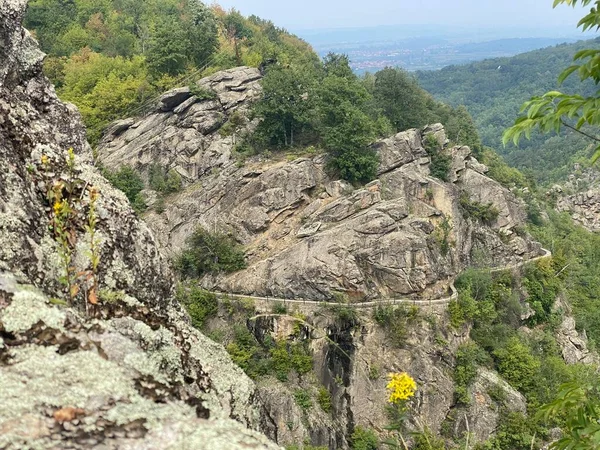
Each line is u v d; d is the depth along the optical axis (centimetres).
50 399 535
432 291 5969
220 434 562
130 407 563
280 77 7012
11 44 1037
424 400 5422
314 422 5316
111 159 7912
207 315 6034
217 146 7569
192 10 11212
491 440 5431
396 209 6209
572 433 802
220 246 6406
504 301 6544
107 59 9188
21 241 748
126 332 743
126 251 923
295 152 7094
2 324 597
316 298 5919
